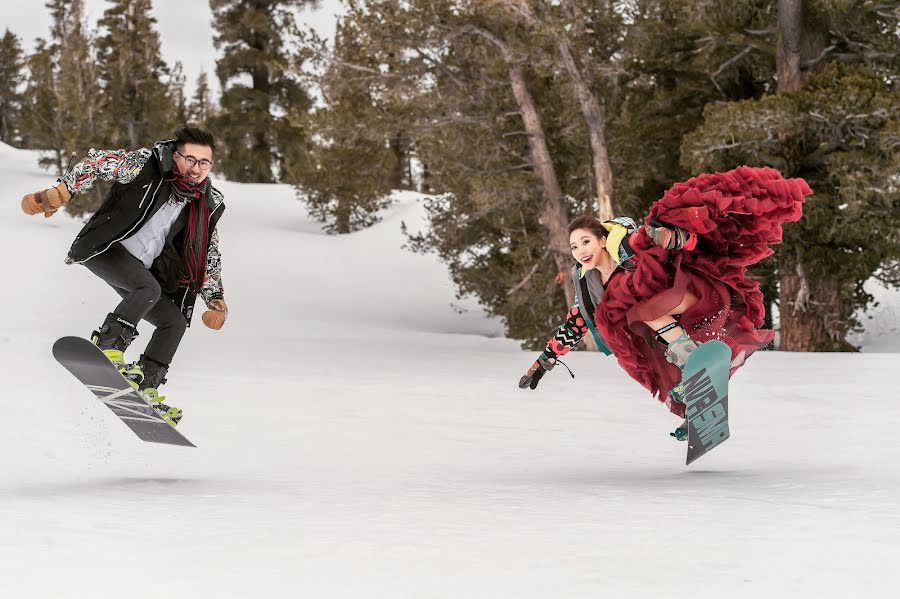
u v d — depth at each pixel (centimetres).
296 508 390
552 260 2236
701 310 509
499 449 630
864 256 1842
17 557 290
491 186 2125
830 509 370
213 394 931
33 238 3566
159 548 306
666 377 526
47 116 4912
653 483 466
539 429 735
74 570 275
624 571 274
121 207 516
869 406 845
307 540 321
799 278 1898
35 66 5491
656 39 2048
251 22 4494
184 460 570
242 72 4716
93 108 4434
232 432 696
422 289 3409
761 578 263
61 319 2320
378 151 2400
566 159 2267
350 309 3161
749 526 338
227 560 289
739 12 1980
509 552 301
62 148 4703
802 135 1814
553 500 410
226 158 4797
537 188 2150
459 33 2006
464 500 414
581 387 1060
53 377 938
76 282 3017
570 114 2091
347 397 944
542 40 1888
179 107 5297
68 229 3803
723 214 509
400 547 309
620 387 1060
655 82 2181
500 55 2061
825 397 917
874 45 1906
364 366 1336
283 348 1655
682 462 570
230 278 3338
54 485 466
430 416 808
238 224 3972
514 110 2200
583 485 462
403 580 265
